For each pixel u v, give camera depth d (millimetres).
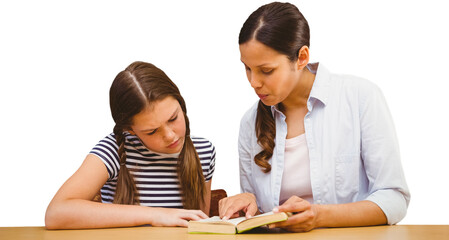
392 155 2203
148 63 2289
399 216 2105
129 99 2139
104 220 2010
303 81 2320
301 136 2377
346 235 1784
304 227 1874
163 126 2160
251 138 2521
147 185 2479
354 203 2051
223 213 2051
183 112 2402
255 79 2051
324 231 1912
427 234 1799
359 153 2289
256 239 1696
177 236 1775
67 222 2002
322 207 1970
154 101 2119
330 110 2338
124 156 2369
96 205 2039
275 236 1783
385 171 2193
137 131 2217
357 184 2312
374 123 2238
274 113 2426
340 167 2309
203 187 2535
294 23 2049
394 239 1675
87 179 2201
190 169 2475
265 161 2406
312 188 2332
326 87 2340
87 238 1736
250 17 2064
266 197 2434
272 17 2006
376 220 2053
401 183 2182
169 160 2508
